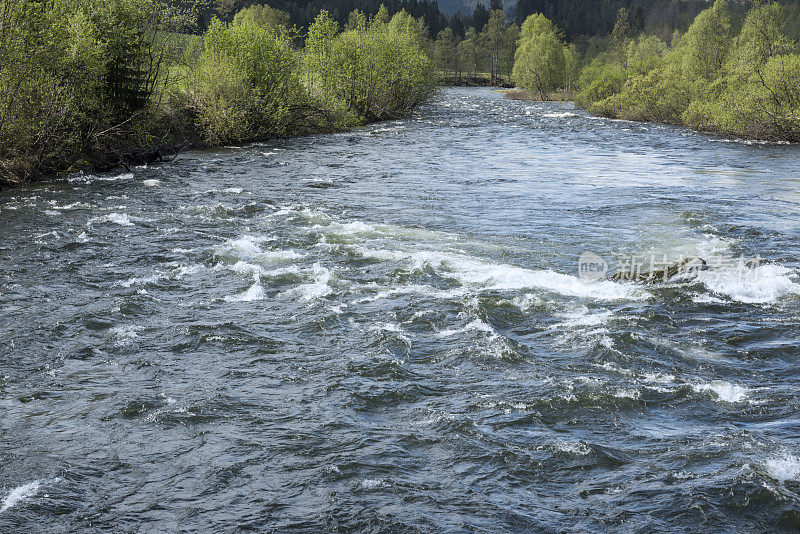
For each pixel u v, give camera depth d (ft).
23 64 89.92
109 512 24.59
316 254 57.00
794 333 40.50
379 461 27.63
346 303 45.62
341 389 33.81
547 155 123.95
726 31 220.64
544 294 47.06
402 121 201.67
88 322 42.39
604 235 63.87
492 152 127.85
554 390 33.40
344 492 25.64
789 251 58.08
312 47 188.44
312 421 30.83
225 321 42.73
